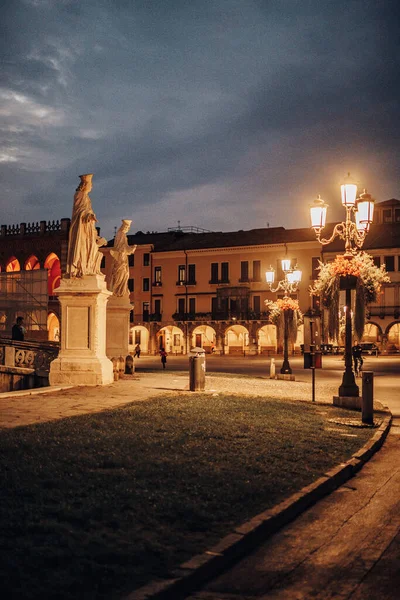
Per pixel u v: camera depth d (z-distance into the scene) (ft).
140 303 274.36
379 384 88.69
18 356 63.05
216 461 26.40
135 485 21.52
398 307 222.89
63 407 40.55
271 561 17.42
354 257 57.41
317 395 65.00
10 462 23.22
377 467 30.78
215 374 91.61
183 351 260.83
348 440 35.55
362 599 15.07
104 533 16.85
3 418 34.99
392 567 17.20
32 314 145.07
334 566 17.20
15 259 236.02
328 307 69.15
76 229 55.21
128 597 13.34
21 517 17.47
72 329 55.26
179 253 266.36
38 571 14.23
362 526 20.90
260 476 24.50
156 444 28.71
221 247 256.52
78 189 56.44
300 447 31.53
